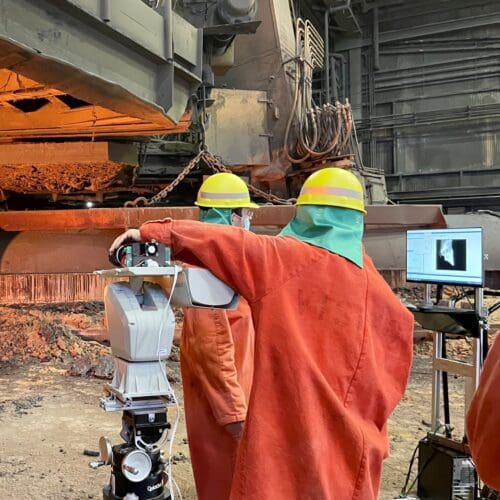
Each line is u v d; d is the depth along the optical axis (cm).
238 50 806
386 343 185
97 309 714
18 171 688
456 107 1800
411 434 438
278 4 812
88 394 546
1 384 573
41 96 500
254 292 174
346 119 758
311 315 175
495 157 1745
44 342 673
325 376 172
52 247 700
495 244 720
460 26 1789
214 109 766
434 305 343
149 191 854
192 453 264
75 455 389
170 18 471
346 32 1894
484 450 131
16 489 333
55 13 349
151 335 177
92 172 695
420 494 315
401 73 1877
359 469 168
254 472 164
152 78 468
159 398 185
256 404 169
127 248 186
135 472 180
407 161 1848
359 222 192
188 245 175
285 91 793
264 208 680
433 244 343
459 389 578
